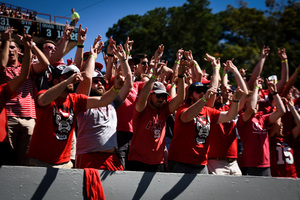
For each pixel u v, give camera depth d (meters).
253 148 5.16
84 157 3.76
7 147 3.54
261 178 4.56
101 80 4.32
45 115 3.40
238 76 5.20
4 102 3.40
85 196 3.43
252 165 5.12
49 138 3.39
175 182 3.99
